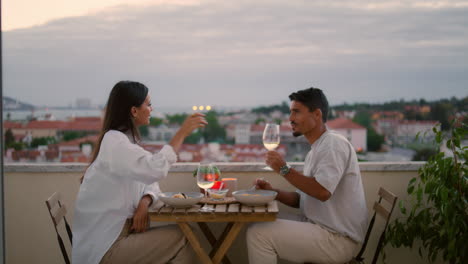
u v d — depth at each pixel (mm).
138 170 1754
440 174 2182
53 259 2566
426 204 2539
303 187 1894
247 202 1879
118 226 1822
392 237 2320
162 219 1791
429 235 2279
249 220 1782
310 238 1904
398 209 2549
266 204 1928
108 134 1836
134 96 1910
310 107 2029
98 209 1820
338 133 2039
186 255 1927
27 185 2539
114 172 1781
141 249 1816
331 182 1866
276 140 2209
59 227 2557
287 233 1905
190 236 1833
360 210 1990
